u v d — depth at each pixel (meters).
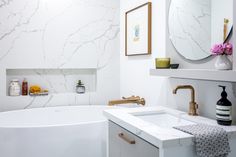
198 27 1.76
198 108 1.80
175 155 1.24
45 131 2.08
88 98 3.17
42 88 3.08
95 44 3.18
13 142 2.05
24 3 2.86
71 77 3.21
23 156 2.05
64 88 3.18
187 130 1.32
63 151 2.12
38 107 2.95
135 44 2.74
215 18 1.61
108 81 3.25
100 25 3.19
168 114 1.91
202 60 1.73
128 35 2.91
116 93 3.29
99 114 3.08
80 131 2.17
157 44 2.33
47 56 2.98
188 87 1.76
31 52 2.91
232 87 1.52
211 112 1.68
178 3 1.97
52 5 2.98
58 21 3.01
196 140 1.24
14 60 2.84
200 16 1.74
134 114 1.86
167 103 2.17
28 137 2.05
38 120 2.87
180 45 1.95
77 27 3.09
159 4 2.29
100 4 3.18
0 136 2.05
